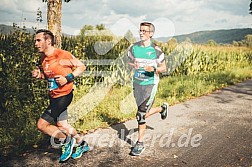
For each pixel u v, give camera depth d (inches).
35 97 234.4
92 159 173.0
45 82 240.1
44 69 156.4
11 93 232.2
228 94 400.8
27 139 193.2
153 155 180.4
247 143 202.2
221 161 171.6
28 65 240.7
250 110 305.0
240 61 797.9
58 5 249.3
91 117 249.6
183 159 174.4
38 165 163.6
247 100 358.9
